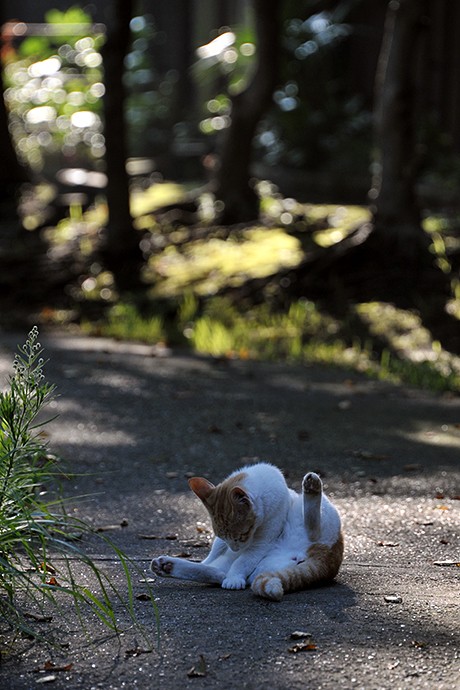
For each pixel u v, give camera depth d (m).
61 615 4.05
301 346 11.39
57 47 22.83
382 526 5.53
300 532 4.45
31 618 4.02
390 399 9.23
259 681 3.43
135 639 3.79
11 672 3.54
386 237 12.69
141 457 7.14
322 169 18.41
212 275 13.46
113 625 3.94
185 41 22.61
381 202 12.82
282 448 7.47
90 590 4.39
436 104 18.14
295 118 18.69
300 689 3.37
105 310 13.09
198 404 8.80
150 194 17.70
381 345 11.27
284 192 18.08
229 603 4.16
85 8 23.53
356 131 18.61
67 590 3.84
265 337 11.67
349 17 19.69
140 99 22.08
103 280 13.81
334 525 4.47
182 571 4.39
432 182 16.67
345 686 3.40
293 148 18.86
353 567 4.76
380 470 6.87
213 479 6.66
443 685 3.42
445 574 4.71
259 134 19.23
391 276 12.47
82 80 21.55
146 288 13.55
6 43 18.27
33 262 14.43
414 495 6.23
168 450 7.36
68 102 21.19
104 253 14.12
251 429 8.01
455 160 17.19
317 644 3.71
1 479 3.87
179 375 9.95
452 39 17.97
